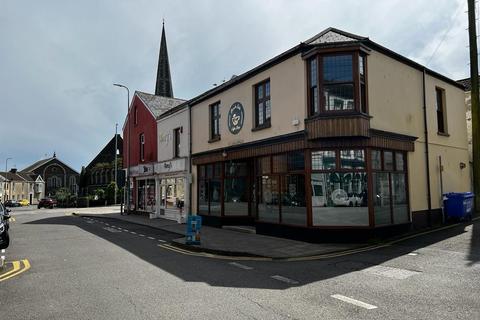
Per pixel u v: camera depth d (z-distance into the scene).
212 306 5.77
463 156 17.50
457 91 17.67
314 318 5.20
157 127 24.19
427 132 14.95
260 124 14.55
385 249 10.10
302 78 12.29
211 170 18.11
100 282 7.36
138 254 10.60
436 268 7.78
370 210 11.48
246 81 15.24
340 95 11.63
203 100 18.73
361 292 6.39
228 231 15.47
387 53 13.11
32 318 5.35
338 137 11.48
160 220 21.86
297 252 10.36
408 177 13.57
